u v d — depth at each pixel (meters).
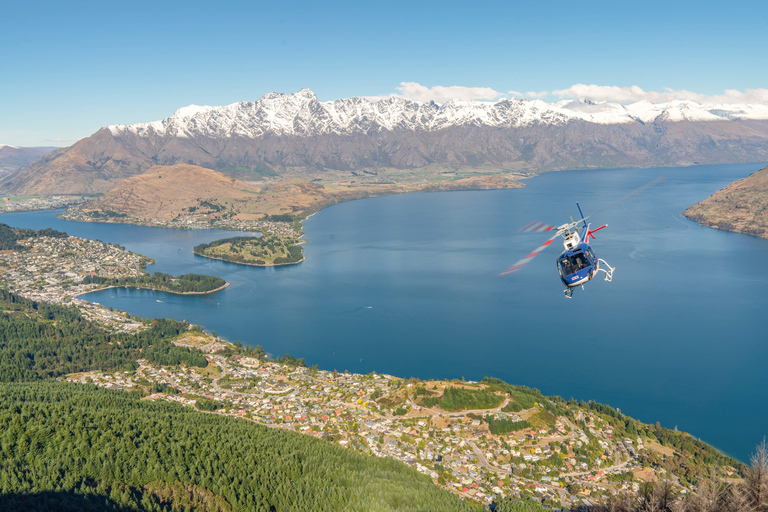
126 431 156.00
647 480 163.25
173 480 138.50
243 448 157.75
